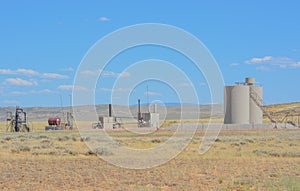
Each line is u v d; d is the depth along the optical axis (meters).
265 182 28.33
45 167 37.84
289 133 87.38
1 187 27.91
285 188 25.59
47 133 94.69
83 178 31.83
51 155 47.41
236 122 113.00
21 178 31.80
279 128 109.00
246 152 50.38
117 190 26.56
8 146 56.22
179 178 31.72
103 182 29.97
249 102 115.75
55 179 31.33
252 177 31.34
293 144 60.28
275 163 40.31
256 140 68.69
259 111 116.88
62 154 48.06
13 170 35.78
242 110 113.31
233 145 59.81
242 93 113.38
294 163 40.31
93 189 27.23
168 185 28.62
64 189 27.28
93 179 31.30
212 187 27.34
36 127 147.88
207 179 31.08
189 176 32.69
